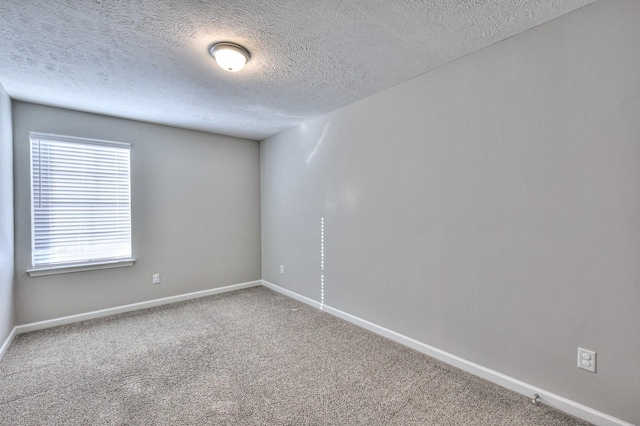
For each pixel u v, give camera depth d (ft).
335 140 10.77
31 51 6.65
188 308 11.80
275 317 10.81
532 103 5.98
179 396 6.31
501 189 6.47
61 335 9.32
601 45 5.15
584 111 5.36
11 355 8.06
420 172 8.05
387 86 8.70
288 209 13.34
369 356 7.95
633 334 4.93
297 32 6.04
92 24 5.69
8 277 8.74
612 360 5.14
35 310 9.77
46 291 9.96
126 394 6.39
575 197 5.48
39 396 6.32
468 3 5.17
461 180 7.17
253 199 15.06
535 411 5.74
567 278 5.60
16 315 9.45
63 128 10.25
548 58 5.76
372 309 9.53
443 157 7.52
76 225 10.51
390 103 8.79
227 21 5.65
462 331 7.24
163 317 10.84
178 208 12.76
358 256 9.98
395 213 8.73
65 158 10.30
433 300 7.84
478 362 6.96
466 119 7.05
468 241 7.07
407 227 8.41
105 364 7.60
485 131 6.72
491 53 6.59
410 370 7.25
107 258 11.10
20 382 6.83
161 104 9.99
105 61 7.14
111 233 11.19
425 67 7.59
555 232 5.73
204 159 13.48
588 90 5.31
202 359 7.84
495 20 5.68
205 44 6.45
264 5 5.18
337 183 10.74
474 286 6.98
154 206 12.14
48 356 8.02
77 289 10.52
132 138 11.63
